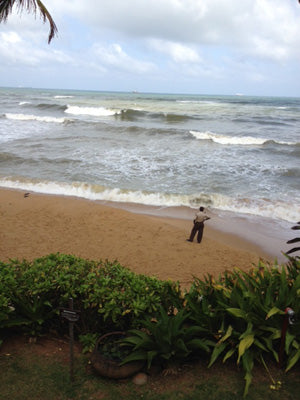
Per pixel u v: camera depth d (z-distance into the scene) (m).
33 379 3.52
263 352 3.94
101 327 4.15
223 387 3.48
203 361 3.85
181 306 4.18
